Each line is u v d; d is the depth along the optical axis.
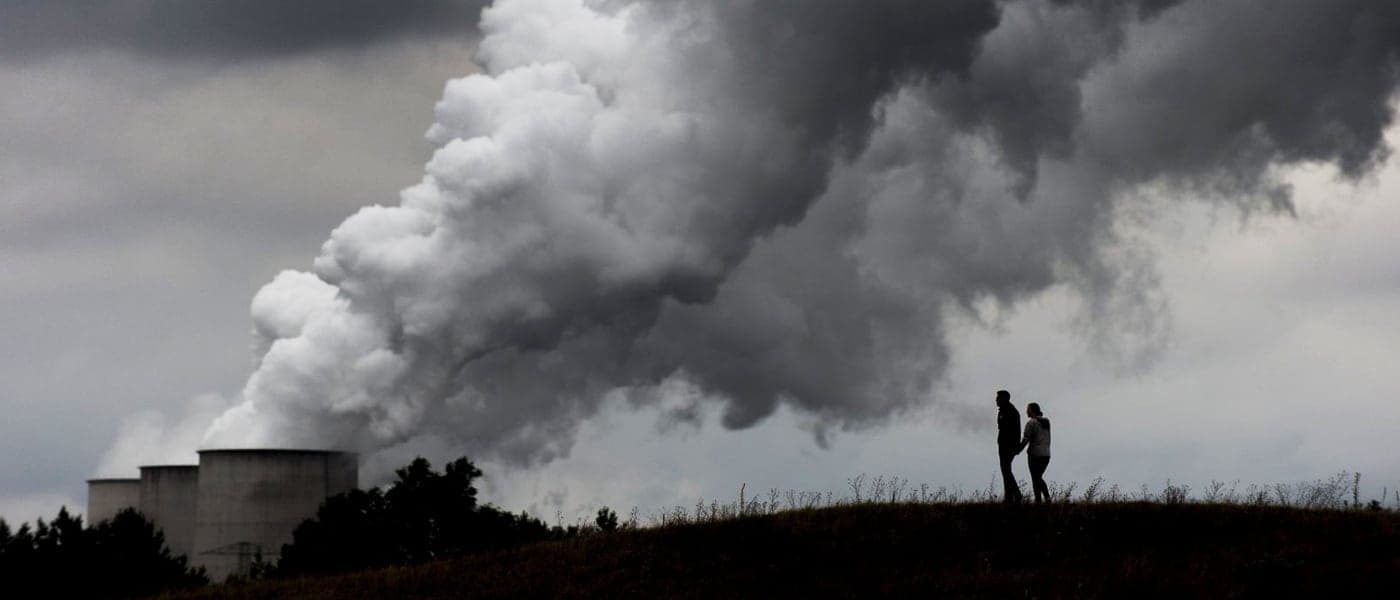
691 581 27.72
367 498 45.41
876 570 27.17
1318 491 30.61
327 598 29.73
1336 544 26.50
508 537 43.84
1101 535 27.98
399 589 29.78
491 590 28.73
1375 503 30.22
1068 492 30.75
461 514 44.31
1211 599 23.81
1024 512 29.31
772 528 30.50
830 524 30.31
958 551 27.83
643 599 26.84
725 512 32.50
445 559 34.16
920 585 26.00
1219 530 27.97
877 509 31.27
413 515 44.16
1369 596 23.41
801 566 27.89
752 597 26.31
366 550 43.38
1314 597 23.55
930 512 30.25
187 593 33.41
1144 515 28.89
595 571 29.20
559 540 33.53
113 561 39.16
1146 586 24.70
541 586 28.59
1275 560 25.33
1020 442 29.48
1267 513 28.94
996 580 25.81
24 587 38.00
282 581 33.09
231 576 38.16
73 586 38.31
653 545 30.33
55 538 39.56
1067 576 25.69
